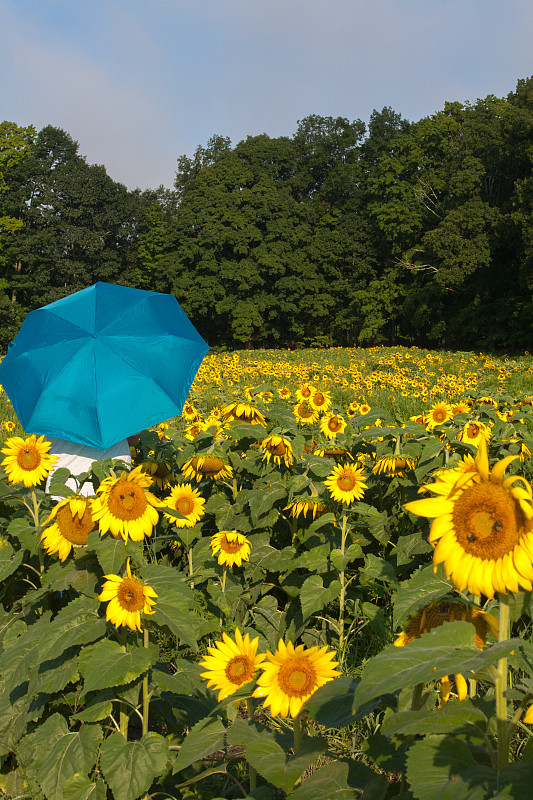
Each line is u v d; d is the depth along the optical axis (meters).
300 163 70.12
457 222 43.91
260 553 4.16
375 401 15.22
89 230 62.56
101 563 2.58
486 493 1.52
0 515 3.96
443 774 1.49
